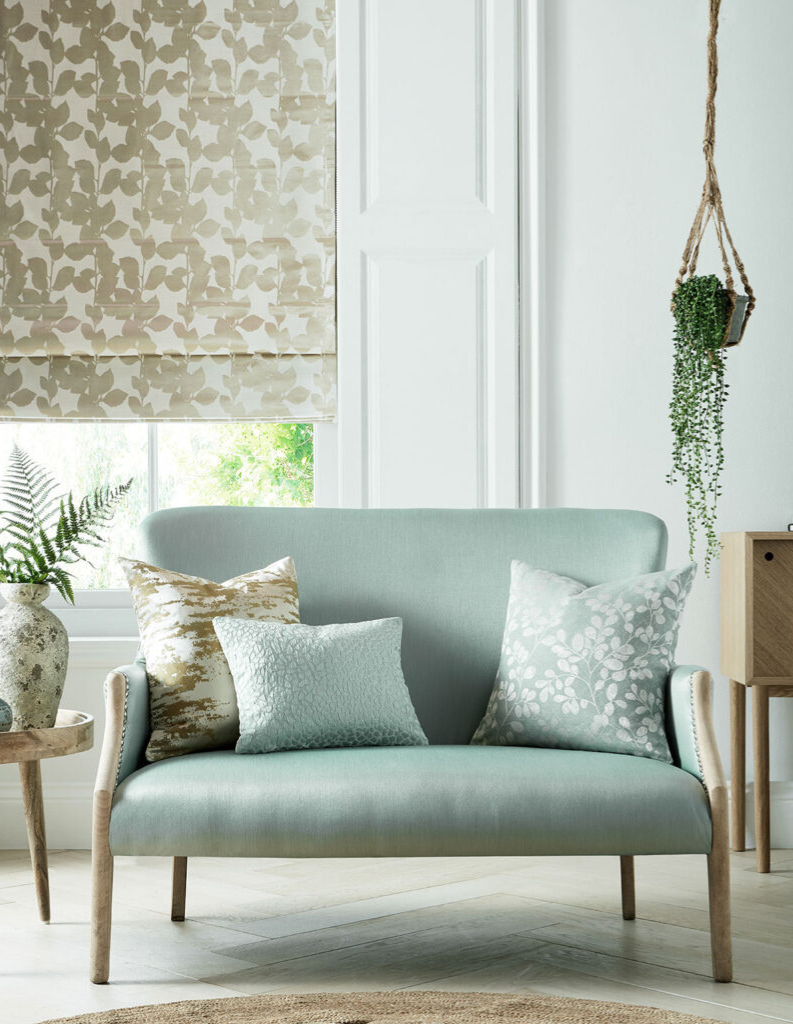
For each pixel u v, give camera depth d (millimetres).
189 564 2734
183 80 3951
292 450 4039
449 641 2715
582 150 3791
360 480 3773
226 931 2602
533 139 3777
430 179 3797
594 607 2502
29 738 2477
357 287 3799
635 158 3777
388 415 3777
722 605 3582
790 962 2352
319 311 3900
